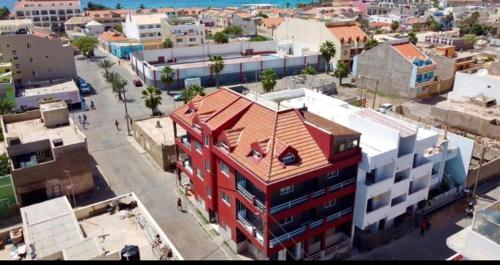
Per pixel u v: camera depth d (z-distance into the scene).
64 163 49.59
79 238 27.92
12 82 78.00
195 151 45.75
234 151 38.22
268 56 128.00
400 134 41.22
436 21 193.50
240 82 110.12
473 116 72.06
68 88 86.81
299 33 132.38
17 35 89.25
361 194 39.84
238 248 41.53
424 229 45.09
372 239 41.97
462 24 199.00
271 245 35.88
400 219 46.41
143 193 52.91
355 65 105.50
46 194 49.59
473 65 104.00
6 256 29.70
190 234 44.66
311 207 37.03
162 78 96.06
